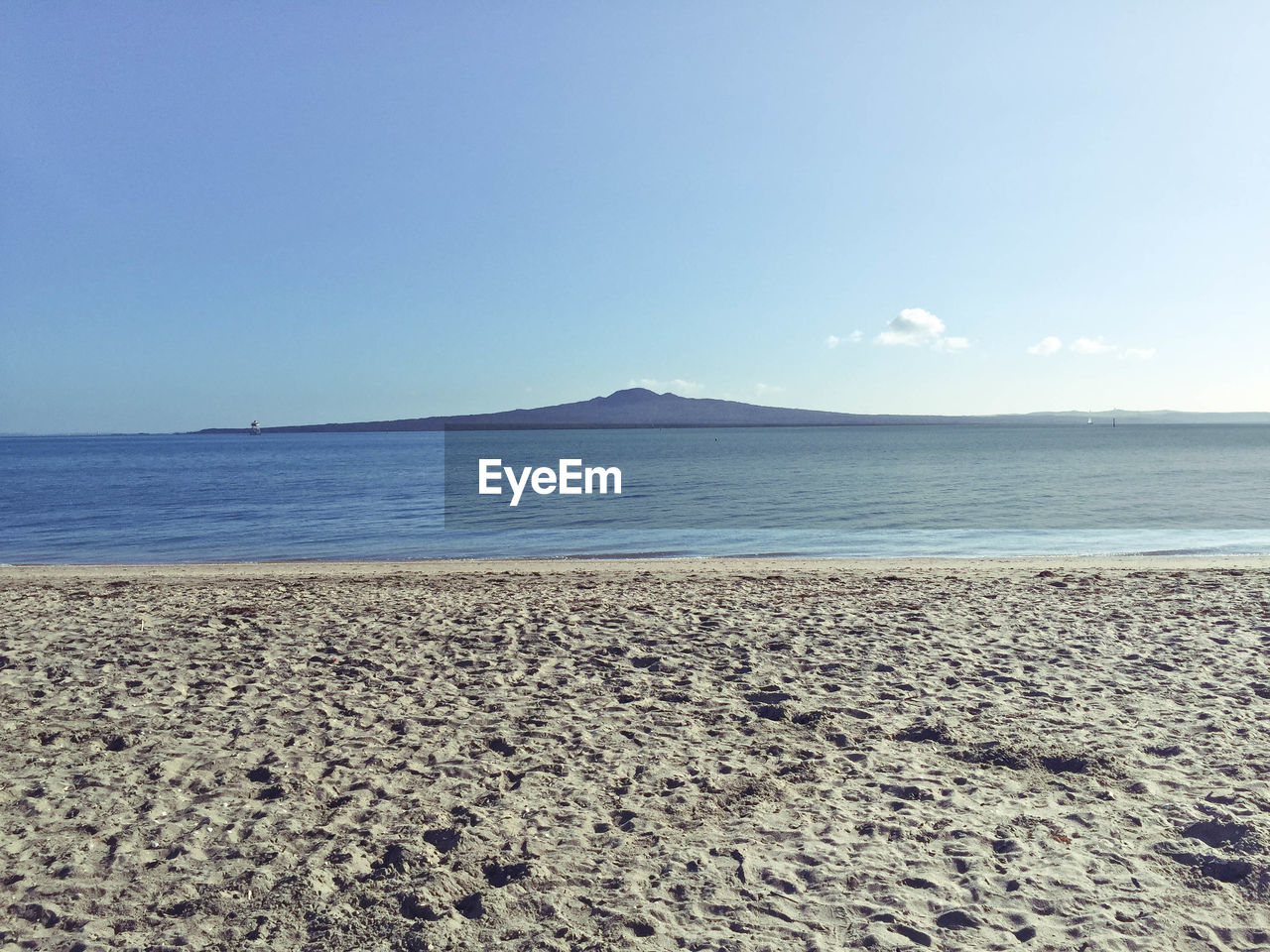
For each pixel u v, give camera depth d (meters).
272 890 4.48
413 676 8.80
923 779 5.92
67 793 5.83
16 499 48.75
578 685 8.43
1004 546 25.66
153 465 96.81
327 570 20.17
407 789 5.89
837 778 5.98
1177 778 5.77
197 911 4.27
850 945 3.88
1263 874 4.37
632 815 5.41
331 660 9.45
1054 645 9.84
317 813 5.50
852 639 10.25
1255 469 67.69
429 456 116.19
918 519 34.28
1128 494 45.09
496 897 4.32
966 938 3.92
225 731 7.14
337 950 3.90
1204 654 9.29
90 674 8.96
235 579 17.52
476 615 11.97
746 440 182.88
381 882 4.54
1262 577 14.74
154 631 11.12
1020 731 6.84
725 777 6.02
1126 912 4.10
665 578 16.48
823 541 27.55
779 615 11.78
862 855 4.79
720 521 34.31
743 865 4.69
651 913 4.16
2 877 4.65
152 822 5.36
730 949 3.85
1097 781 5.82
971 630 10.70
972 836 5.00
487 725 7.23
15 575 19.66
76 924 4.16
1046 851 4.77
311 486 59.62
